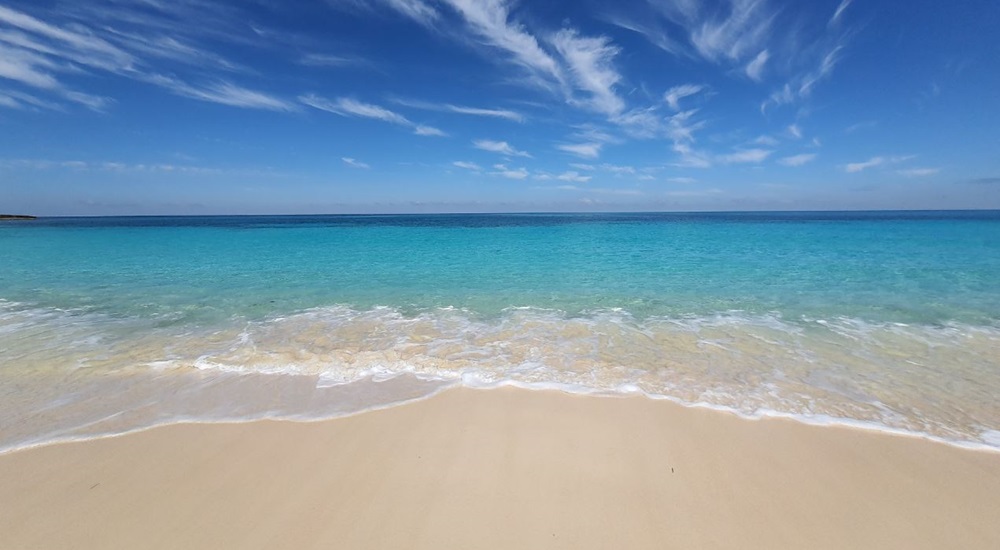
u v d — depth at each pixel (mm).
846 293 9094
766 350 5738
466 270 12984
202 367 5184
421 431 3680
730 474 3084
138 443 3486
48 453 3332
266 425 3791
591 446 3436
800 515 2680
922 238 22469
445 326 6938
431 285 10438
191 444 3475
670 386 4633
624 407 4129
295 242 24344
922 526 2594
